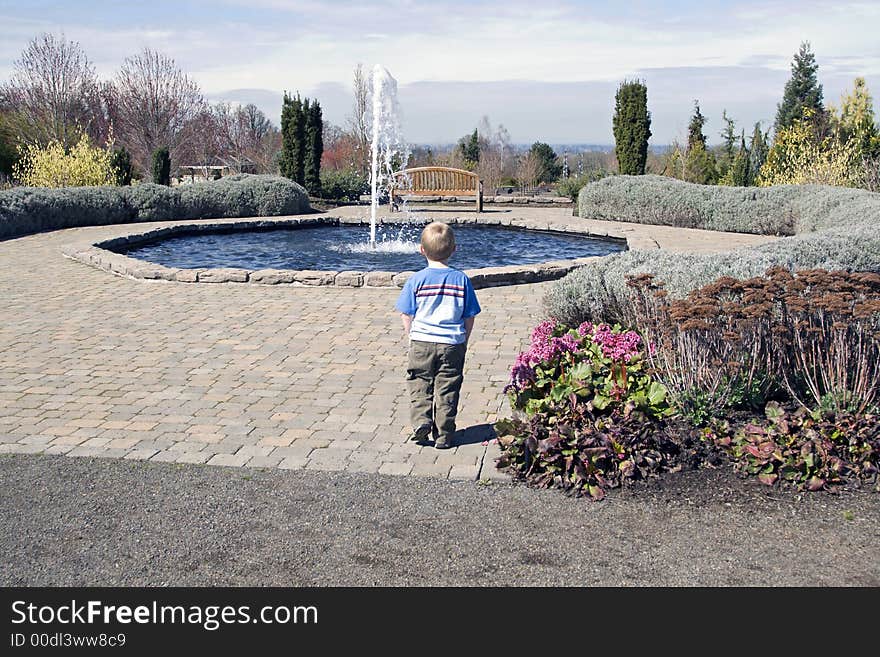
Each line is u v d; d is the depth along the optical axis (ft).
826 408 14.42
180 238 48.91
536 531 11.41
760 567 10.42
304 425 15.84
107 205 54.13
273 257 39.93
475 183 67.62
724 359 14.97
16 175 70.23
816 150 62.44
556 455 12.89
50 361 20.59
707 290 15.70
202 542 11.12
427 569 10.44
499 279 30.12
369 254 40.96
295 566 10.52
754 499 12.36
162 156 74.74
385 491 12.72
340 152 116.06
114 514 11.96
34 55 120.78
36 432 15.51
